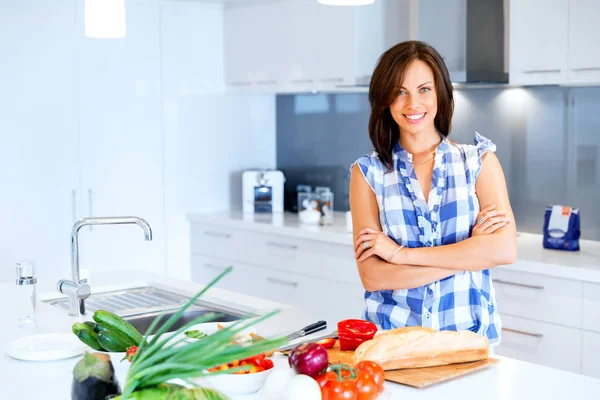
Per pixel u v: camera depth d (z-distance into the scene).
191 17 4.88
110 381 1.38
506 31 3.98
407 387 1.72
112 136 4.62
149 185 4.80
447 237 2.30
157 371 1.27
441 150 2.30
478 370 1.83
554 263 3.21
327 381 1.52
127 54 4.64
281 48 4.60
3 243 4.30
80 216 4.54
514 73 3.57
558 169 3.87
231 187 5.18
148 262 4.84
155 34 4.75
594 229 3.77
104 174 4.61
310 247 4.23
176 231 4.94
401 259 2.27
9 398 1.70
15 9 4.24
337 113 4.90
